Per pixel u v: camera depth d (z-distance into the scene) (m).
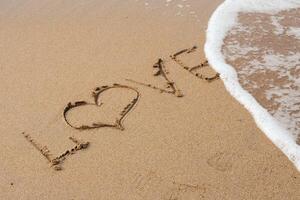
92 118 1.85
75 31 2.30
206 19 2.38
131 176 1.65
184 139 1.76
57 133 1.79
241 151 1.71
